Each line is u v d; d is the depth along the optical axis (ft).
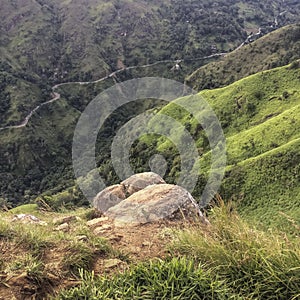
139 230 15.60
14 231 13.19
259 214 100.12
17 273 10.61
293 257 10.91
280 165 108.47
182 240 13.10
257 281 10.61
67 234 13.76
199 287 9.77
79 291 9.78
